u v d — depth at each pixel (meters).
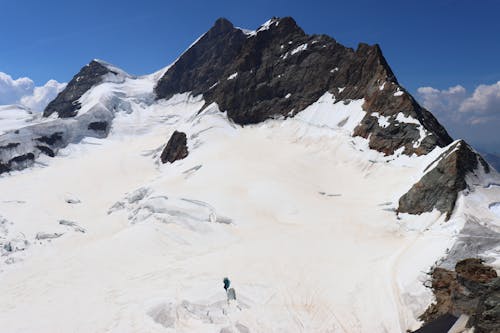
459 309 22.77
